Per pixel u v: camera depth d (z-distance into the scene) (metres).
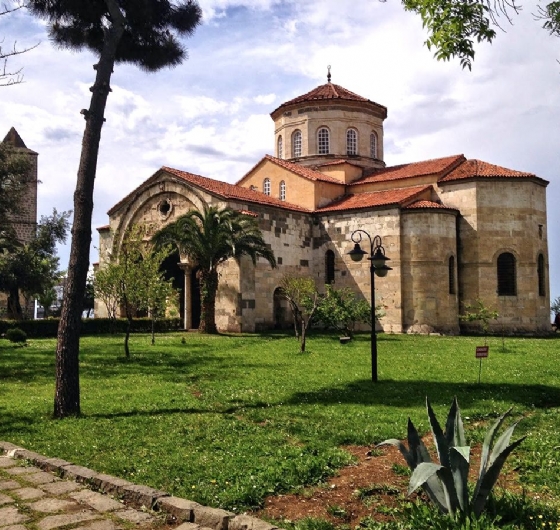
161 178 42.81
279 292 41.06
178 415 13.57
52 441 11.34
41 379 19.72
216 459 9.88
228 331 38.06
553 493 8.41
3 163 42.72
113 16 16.44
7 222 46.12
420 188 41.91
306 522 7.25
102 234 48.00
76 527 7.04
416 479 6.20
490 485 6.81
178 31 20.19
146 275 26.47
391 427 12.12
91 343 31.30
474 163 43.47
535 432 11.93
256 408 14.34
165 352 27.00
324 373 20.14
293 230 42.47
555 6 11.16
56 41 20.00
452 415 7.78
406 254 38.69
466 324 39.94
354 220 41.53
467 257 40.00
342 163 46.75
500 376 19.23
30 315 66.38
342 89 51.91
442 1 11.19
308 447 10.62
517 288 39.62
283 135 49.78
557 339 34.84
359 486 8.72
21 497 8.09
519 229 39.94
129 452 10.48
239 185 48.91
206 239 35.06
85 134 15.54
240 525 6.95
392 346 29.30
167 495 7.91
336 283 42.34
